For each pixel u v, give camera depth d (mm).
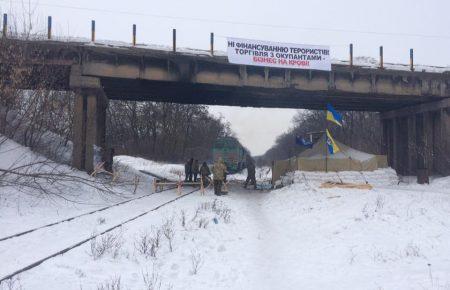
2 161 17891
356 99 31656
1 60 18547
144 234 10523
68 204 15578
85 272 7309
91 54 23516
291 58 25984
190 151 76000
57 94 24375
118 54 23781
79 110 23594
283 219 15445
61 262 7637
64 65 23281
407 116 35375
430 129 32750
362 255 9688
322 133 34219
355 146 71625
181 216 13719
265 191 27500
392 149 38094
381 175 27625
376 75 28672
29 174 15602
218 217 14195
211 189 26703
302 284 7723
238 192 26250
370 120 71875
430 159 32375
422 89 29609
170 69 24766
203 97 31156
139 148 70250
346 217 14156
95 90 23781
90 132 23672
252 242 11352
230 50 24844
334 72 27734
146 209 15656
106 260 8156
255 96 30391
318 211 16078
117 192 20375
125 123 72500
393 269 8484
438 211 14391
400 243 10562
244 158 52844
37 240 9547
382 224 12789
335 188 22906
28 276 6781
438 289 6867
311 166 27609
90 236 10094
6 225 11234
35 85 21406
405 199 17594
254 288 7434
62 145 26141
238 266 8781
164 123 72000
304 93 28672
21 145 20438
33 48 21016
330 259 9555
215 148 44281
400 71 28719
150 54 24062
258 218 15883
